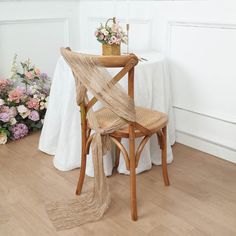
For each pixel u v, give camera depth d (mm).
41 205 1795
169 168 2195
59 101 2225
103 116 1818
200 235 1582
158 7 2441
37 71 2781
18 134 2557
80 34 3205
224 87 2209
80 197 1871
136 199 1788
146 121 1773
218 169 2193
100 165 1741
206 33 2213
